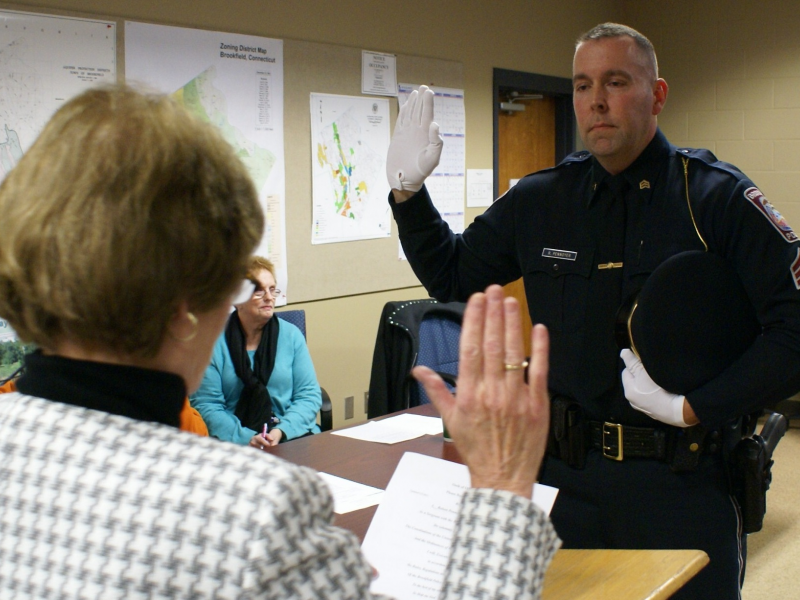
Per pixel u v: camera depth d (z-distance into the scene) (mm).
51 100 2738
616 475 1582
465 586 639
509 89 4680
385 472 1702
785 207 4836
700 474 1543
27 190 587
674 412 1465
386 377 2967
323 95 3590
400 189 1776
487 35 4445
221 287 619
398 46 3936
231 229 616
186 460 546
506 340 701
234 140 3256
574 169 1730
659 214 1584
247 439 2580
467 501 681
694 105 5141
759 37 4816
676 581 1110
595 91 1546
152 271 562
